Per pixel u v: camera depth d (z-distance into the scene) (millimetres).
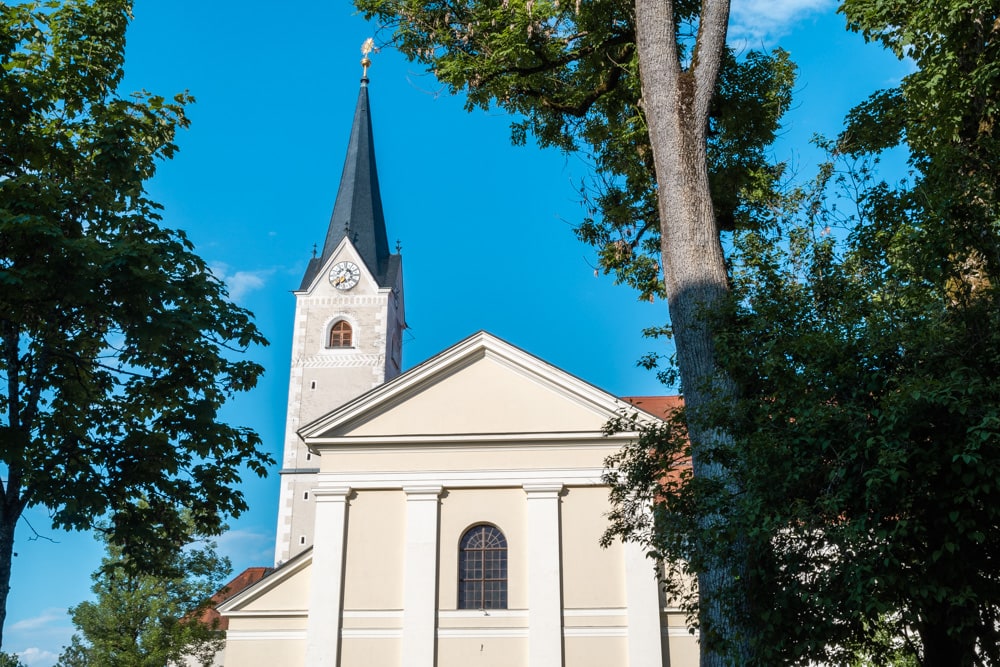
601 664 27578
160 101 16922
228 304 15945
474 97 18422
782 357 11414
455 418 30250
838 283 12289
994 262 11797
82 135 16188
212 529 16500
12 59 15656
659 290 18547
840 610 10359
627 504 16000
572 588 28375
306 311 56125
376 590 28625
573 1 16453
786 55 17766
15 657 27422
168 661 36375
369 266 58344
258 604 29094
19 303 14047
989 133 14859
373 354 54969
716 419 11500
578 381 30141
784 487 10477
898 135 17328
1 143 14984
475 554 29062
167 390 15734
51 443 14938
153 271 14250
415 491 29406
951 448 9758
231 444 16109
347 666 27938
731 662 11203
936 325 10617
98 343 15844
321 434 30250
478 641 27953
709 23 13875
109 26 16156
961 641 11359
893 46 17016
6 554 13734
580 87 17953
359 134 63344
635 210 18594
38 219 13094
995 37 14867
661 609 27844
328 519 29344
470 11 17625
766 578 10688
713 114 17469
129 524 15570
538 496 29219
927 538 10398
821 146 15445
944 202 11789
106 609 37000
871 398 10844
